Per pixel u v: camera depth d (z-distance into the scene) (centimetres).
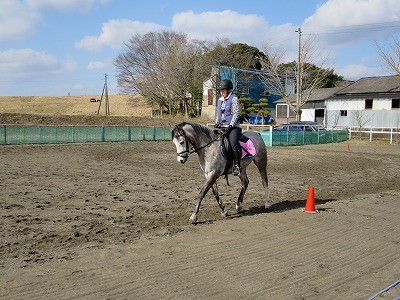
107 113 5203
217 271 532
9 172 1451
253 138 939
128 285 482
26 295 453
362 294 468
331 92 4744
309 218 856
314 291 475
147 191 1159
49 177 1366
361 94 4022
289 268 548
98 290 468
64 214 867
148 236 708
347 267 557
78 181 1302
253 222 817
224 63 5166
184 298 448
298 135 3111
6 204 948
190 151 830
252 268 546
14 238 689
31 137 2667
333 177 1533
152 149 2541
